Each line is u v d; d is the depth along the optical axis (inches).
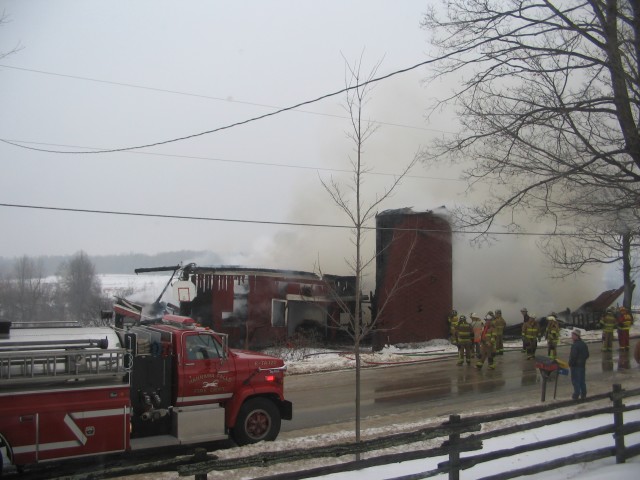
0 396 267.6
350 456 302.8
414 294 888.9
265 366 355.6
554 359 463.5
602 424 334.6
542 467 216.5
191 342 338.3
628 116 312.3
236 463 162.2
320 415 436.1
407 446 314.3
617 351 775.1
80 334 317.4
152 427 329.7
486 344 655.1
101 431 286.7
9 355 269.4
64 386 282.4
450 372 642.2
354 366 685.3
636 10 297.1
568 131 327.6
